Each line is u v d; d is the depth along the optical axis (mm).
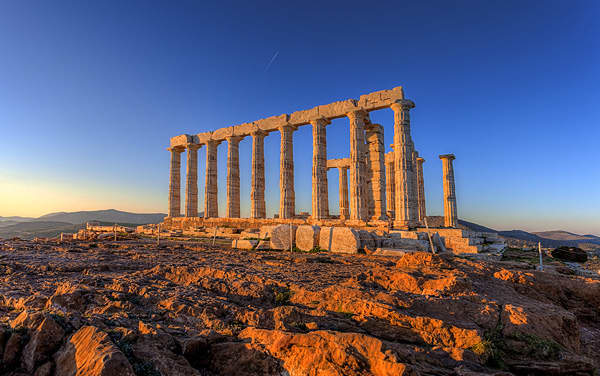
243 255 17531
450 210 30578
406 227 22953
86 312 7367
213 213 36656
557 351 6246
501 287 9922
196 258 16234
